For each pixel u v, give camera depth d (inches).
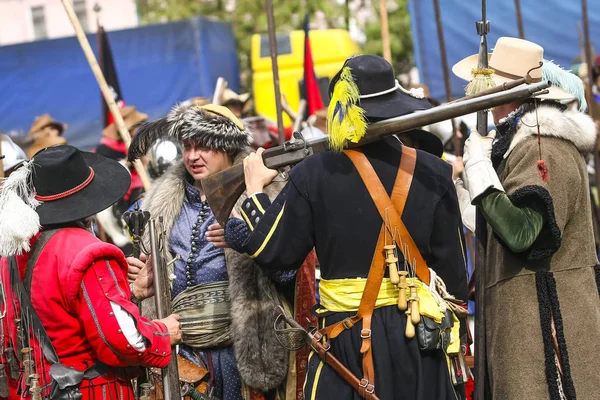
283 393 328.5
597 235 502.0
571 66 757.9
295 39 885.8
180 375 324.2
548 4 780.6
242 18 1306.6
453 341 279.4
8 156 473.7
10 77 903.1
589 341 289.4
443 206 279.0
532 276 293.4
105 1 1760.6
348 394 275.6
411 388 270.8
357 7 1230.9
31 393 262.8
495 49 318.7
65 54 894.4
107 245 265.0
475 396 300.8
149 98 897.5
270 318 322.7
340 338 277.1
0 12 1835.6
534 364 290.0
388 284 274.4
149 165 443.2
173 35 887.1
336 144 274.2
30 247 269.7
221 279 333.4
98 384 268.5
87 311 259.4
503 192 284.0
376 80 274.1
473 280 336.2
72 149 278.4
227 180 301.3
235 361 330.6
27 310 265.6
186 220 341.7
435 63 804.6
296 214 276.8
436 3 504.1
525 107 298.8
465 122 508.7
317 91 614.5
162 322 283.9
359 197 273.9
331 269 278.8
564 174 289.1
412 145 326.0
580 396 286.2
